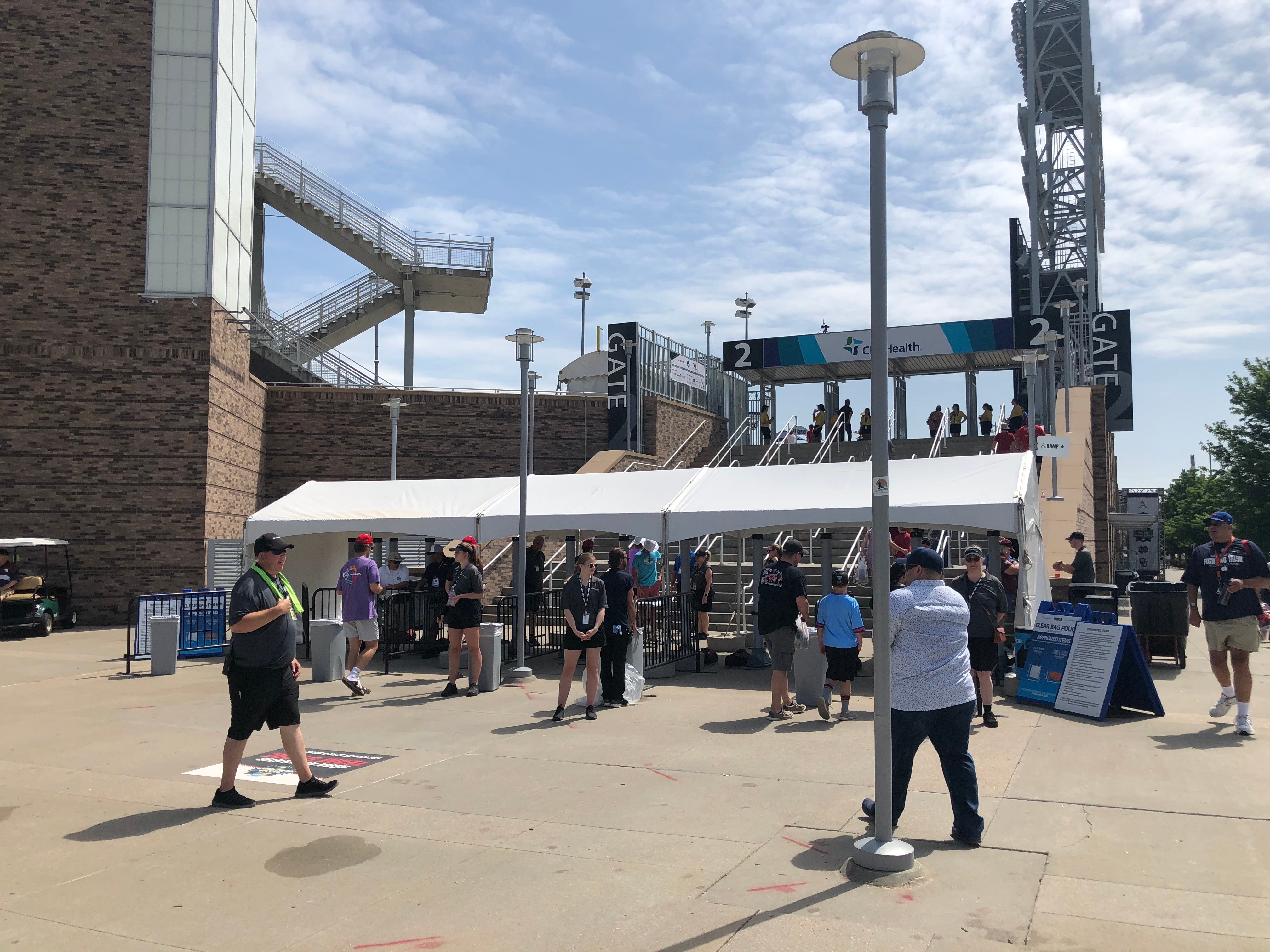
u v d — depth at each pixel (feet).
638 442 104.42
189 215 75.31
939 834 19.38
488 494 54.70
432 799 22.90
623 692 35.91
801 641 33.32
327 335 114.11
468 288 115.85
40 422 72.49
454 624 38.78
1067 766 24.90
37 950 14.57
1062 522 69.67
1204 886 16.31
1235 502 147.02
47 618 65.00
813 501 44.21
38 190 73.31
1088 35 169.78
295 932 15.15
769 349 115.24
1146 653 44.16
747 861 18.01
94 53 74.49
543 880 17.24
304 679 43.65
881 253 17.87
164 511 73.82
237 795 22.41
